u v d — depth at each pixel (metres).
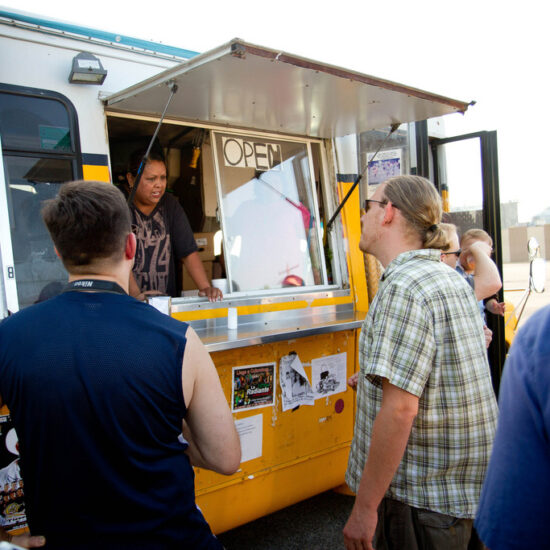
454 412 1.51
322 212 3.51
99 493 1.04
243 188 3.16
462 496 1.52
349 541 1.48
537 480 0.72
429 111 2.83
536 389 0.74
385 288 1.54
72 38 2.33
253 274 3.13
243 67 2.02
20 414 1.06
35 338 1.08
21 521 1.94
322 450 2.90
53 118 2.29
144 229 2.91
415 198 1.66
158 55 2.61
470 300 1.59
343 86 2.33
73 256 1.18
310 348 2.82
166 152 3.70
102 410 1.04
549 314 0.79
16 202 2.18
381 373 1.41
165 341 1.14
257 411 2.59
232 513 2.52
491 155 4.01
